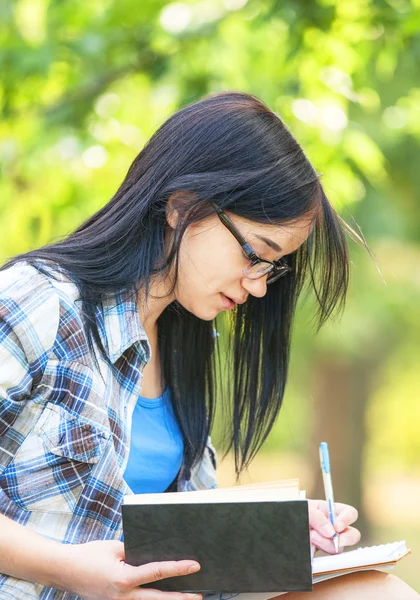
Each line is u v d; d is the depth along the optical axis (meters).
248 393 3.28
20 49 6.73
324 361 12.10
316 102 6.77
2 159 7.21
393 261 10.93
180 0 7.23
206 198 2.67
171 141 2.75
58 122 7.20
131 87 7.50
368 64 7.03
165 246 2.78
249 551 2.38
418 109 7.86
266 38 7.12
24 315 2.54
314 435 13.09
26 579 2.49
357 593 2.68
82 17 7.17
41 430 2.56
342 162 7.00
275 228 2.74
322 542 2.96
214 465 3.39
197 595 2.43
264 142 2.74
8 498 2.55
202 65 7.12
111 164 7.39
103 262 2.71
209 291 2.77
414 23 6.07
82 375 2.61
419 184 10.23
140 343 2.75
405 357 13.68
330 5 6.36
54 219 7.60
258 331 3.25
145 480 2.94
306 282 3.52
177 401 3.14
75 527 2.59
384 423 17.97
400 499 15.62
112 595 2.40
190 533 2.37
